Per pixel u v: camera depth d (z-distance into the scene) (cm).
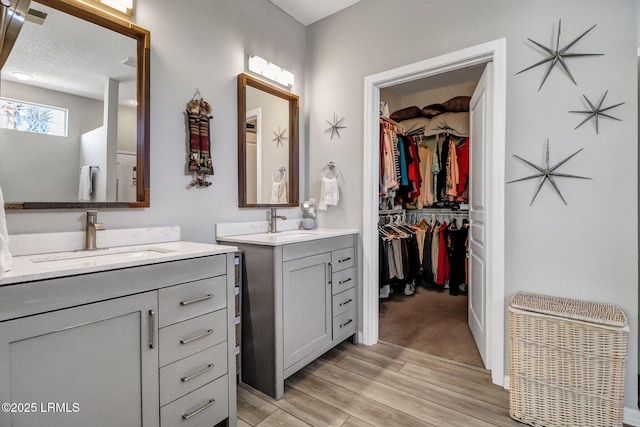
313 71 274
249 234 226
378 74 234
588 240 160
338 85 258
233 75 220
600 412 139
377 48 236
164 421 122
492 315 188
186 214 191
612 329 135
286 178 258
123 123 163
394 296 377
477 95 228
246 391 180
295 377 195
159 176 178
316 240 202
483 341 211
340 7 253
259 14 238
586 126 160
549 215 170
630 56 151
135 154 167
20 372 89
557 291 168
